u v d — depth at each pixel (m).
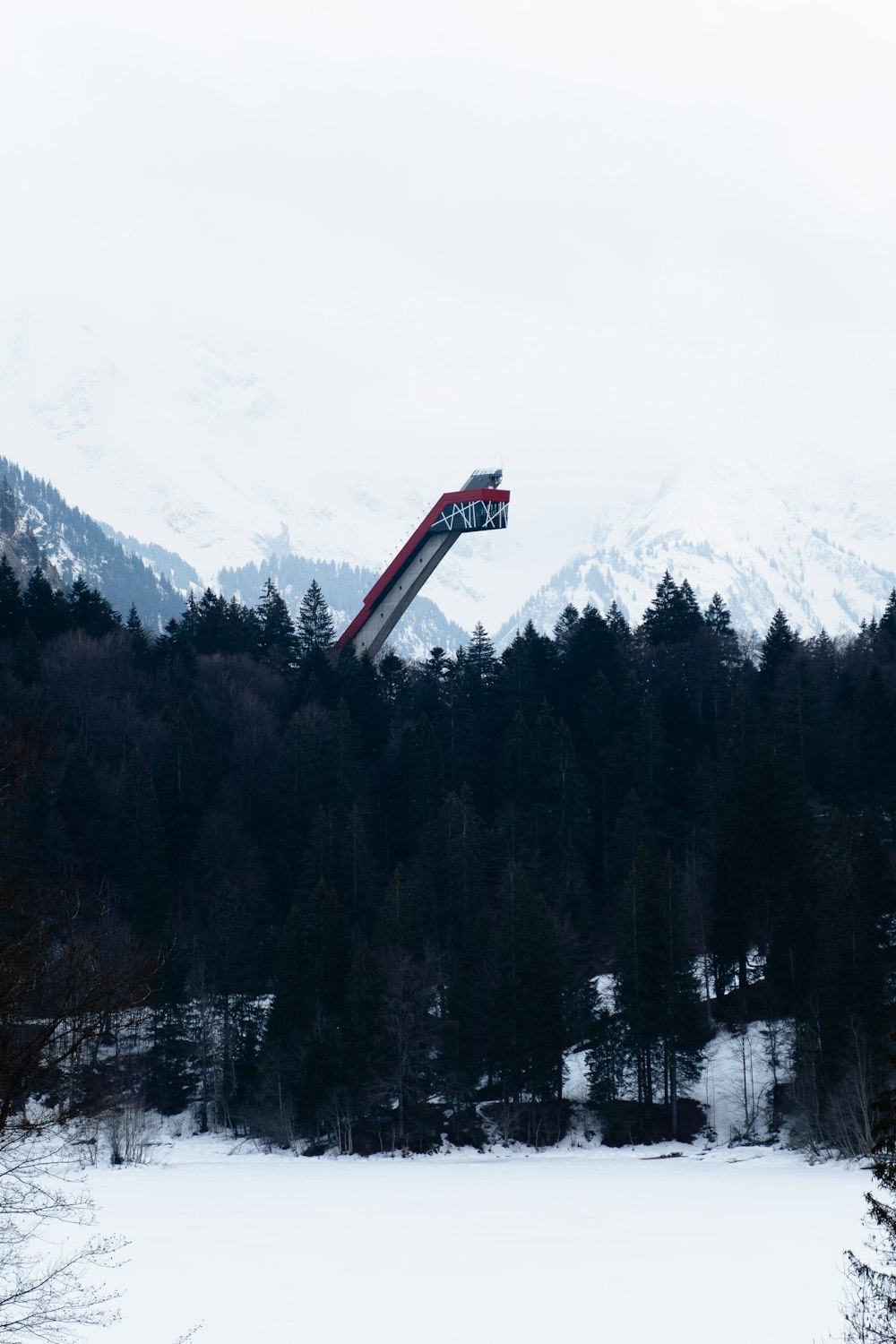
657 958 112.38
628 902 113.69
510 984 111.88
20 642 165.88
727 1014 122.81
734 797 130.25
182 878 144.00
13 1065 27.95
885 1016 96.00
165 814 144.12
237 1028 119.69
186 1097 121.00
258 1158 105.62
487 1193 83.88
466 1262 62.34
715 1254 61.78
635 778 155.50
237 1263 62.22
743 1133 107.00
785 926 112.75
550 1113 113.19
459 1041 112.75
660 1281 56.88
